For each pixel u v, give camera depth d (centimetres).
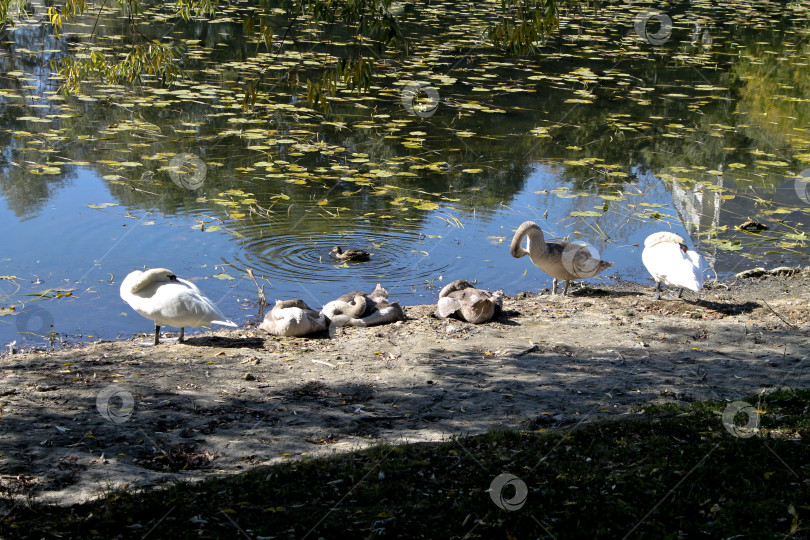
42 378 874
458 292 1170
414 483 630
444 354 991
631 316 1161
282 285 1261
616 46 3538
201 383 874
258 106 2212
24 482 624
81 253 1335
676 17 4334
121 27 3044
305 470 651
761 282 1344
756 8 4822
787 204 1777
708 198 1792
